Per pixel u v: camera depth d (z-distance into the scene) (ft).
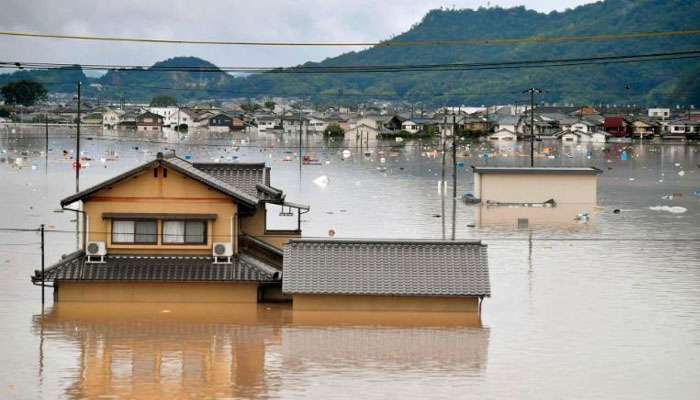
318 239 195.52
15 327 175.32
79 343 165.37
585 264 245.86
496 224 326.24
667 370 152.35
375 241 192.95
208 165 224.74
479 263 190.39
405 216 345.72
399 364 154.61
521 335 173.58
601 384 144.97
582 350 163.94
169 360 155.84
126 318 182.39
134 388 141.08
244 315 185.26
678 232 310.24
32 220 322.14
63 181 479.82
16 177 499.51
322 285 185.37
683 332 176.45
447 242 193.36
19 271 228.84
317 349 162.91
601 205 394.93
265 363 154.40
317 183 484.33
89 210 193.67
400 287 185.68
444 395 138.82
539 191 390.01
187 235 195.52
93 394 138.21
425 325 179.83
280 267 208.74
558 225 326.85
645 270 237.86
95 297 192.75
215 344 165.37
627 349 164.66
